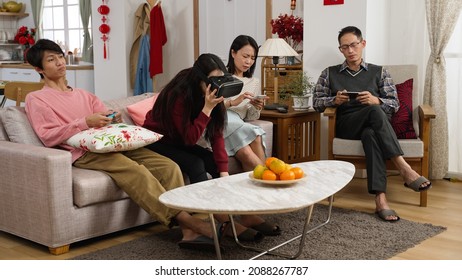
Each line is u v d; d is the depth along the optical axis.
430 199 4.08
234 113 3.94
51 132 3.19
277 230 3.22
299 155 4.54
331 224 3.44
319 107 4.22
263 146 3.89
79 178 3.02
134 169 3.05
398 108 4.09
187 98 3.12
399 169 3.77
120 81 6.45
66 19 7.86
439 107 4.54
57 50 3.32
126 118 3.77
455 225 3.49
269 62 5.36
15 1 8.57
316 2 4.71
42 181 2.93
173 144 3.38
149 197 3.01
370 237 3.20
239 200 2.49
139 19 6.31
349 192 4.28
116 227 3.22
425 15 4.69
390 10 4.86
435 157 4.59
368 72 4.21
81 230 3.05
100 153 3.17
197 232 2.96
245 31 5.92
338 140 3.96
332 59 4.68
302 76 4.57
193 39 6.34
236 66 3.99
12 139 3.29
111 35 6.46
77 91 3.46
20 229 3.13
